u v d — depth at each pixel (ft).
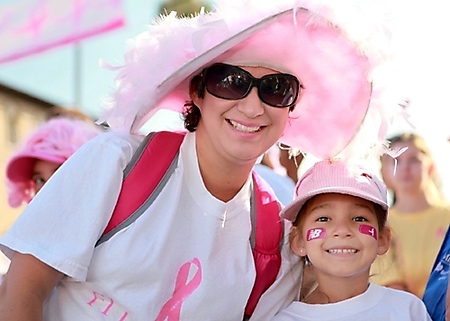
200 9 7.22
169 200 6.62
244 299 6.88
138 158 6.64
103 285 6.43
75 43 17.85
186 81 7.04
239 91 6.62
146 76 6.59
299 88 7.18
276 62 6.86
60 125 10.43
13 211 23.17
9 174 10.48
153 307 6.47
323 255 7.57
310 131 7.82
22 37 18.52
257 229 7.18
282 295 7.47
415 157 11.99
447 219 11.44
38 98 35.01
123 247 6.34
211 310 6.68
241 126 6.73
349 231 7.54
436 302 7.50
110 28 16.78
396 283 11.10
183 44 6.56
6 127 33.76
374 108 7.09
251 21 6.40
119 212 6.43
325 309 7.42
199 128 6.99
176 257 6.57
